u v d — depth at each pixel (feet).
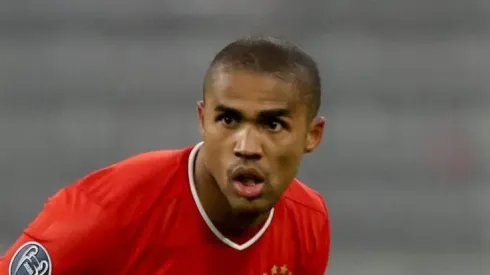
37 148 131.03
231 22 138.72
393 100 135.54
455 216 128.47
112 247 34.27
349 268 124.36
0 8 136.36
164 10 138.51
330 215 128.77
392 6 141.08
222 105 31.30
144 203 34.83
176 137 132.46
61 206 34.65
